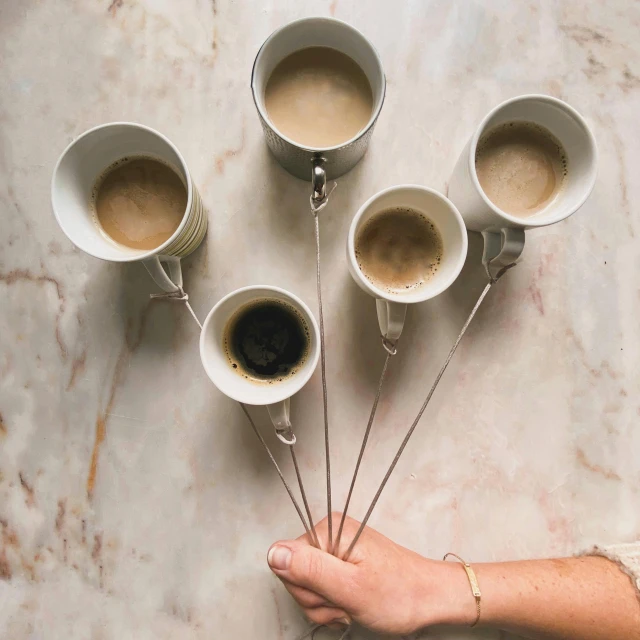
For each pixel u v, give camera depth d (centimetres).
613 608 62
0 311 72
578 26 72
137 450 71
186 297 66
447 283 57
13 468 72
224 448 71
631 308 72
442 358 71
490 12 71
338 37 61
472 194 60
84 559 71
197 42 71
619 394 72
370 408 71
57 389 72
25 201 72
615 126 72
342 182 71
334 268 71
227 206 71
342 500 71
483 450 71
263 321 67
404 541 71
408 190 60
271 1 71
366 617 63
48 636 71
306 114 64
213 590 71
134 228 65
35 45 72
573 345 72
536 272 72
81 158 60
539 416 72
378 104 58
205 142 71
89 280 72
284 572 62
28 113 72
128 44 71
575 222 72
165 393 71
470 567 66
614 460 72
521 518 71
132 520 71
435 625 71
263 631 71
